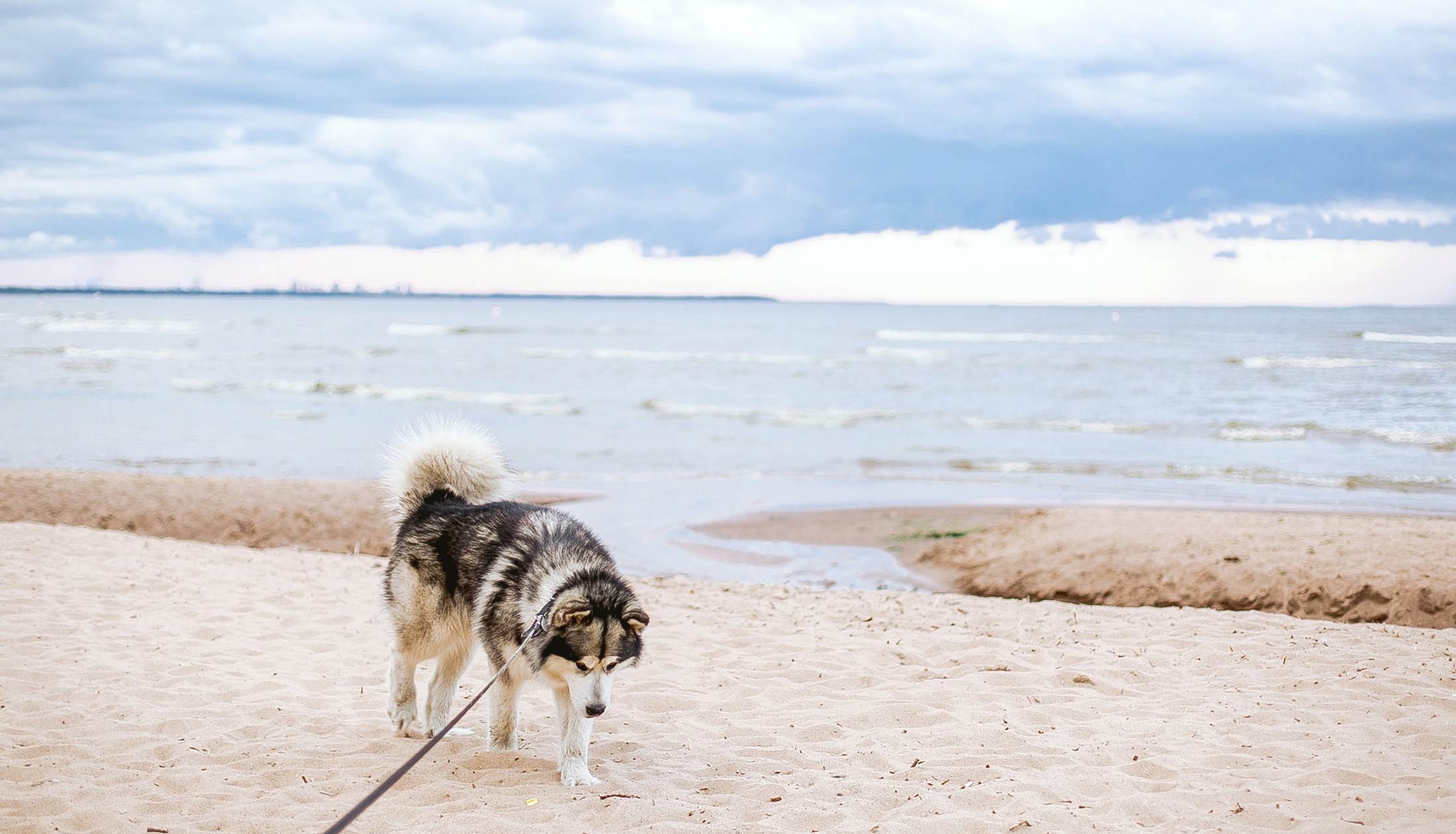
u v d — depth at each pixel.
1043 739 5.93
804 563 13.97
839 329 108.69
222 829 4.54
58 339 69.06
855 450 25.75
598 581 5.07
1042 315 167.00
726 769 5.50
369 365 51.69
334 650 7.92
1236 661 7.66
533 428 29.69
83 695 6.44
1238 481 20.72
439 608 5.66
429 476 6.02
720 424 30.92
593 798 4.94
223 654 7.60
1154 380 43.62
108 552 11.36
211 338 74.75
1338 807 4.77
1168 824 4.66
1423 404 34.00
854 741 5.97
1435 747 5.65
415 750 5.72
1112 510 15.76
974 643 8.24
